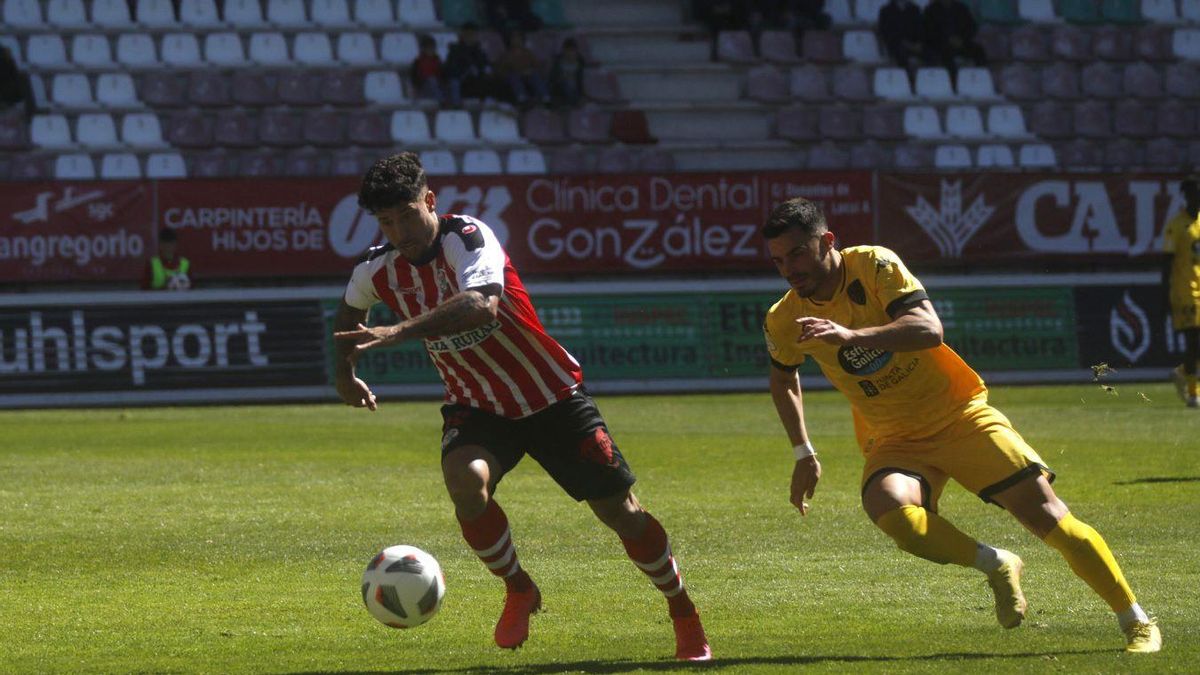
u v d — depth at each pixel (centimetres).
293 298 4112
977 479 1073
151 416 3675
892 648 1097
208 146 4778
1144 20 5734
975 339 4356
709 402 3922
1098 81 5422
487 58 5128
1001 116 5256
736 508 1941
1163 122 5300
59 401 3947
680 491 2127
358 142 4838
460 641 1162
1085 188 4556
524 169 4841
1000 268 4550
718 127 5172
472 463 1061
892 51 5375
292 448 2794
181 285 4106
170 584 1436
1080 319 4434
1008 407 3544
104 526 1819
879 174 4447
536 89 4988
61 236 4166
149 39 5056
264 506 1995
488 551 1086
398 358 4128
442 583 1068
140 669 1055
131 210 4197
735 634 1173
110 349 3994
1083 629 1163
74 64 4969
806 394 4147
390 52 5209
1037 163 5169
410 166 1032
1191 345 3372
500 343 1064
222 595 1377
